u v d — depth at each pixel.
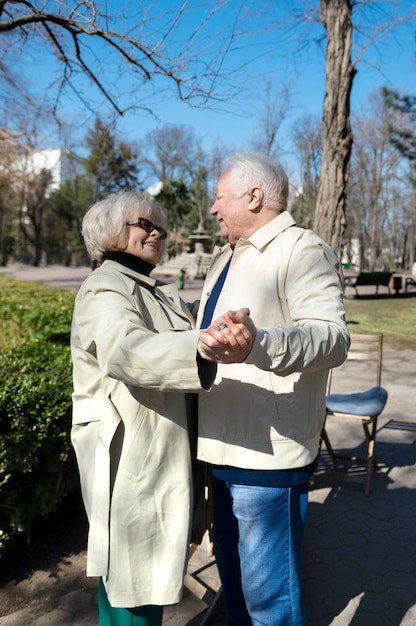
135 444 1.62
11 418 2.58
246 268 1.79
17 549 2.85
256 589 1.76
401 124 27.09
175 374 1.42
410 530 3.09
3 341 6.45
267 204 1.80
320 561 2.78
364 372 7.32
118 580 1.62
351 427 4.96
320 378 1.79
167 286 2.03
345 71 8.32
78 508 3.28
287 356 1.40
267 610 1.78
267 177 1.79
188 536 1.68
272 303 1.73
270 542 1.74
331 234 8.91
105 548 1.61
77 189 59.75
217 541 1.93
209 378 1.46
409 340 9.79
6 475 2.57
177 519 1.67
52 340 4.80
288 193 1.88
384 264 61.19
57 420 2.78
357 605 2.42
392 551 2.87
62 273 37.97
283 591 1.77
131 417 1.63
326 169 8.84
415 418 5.21
